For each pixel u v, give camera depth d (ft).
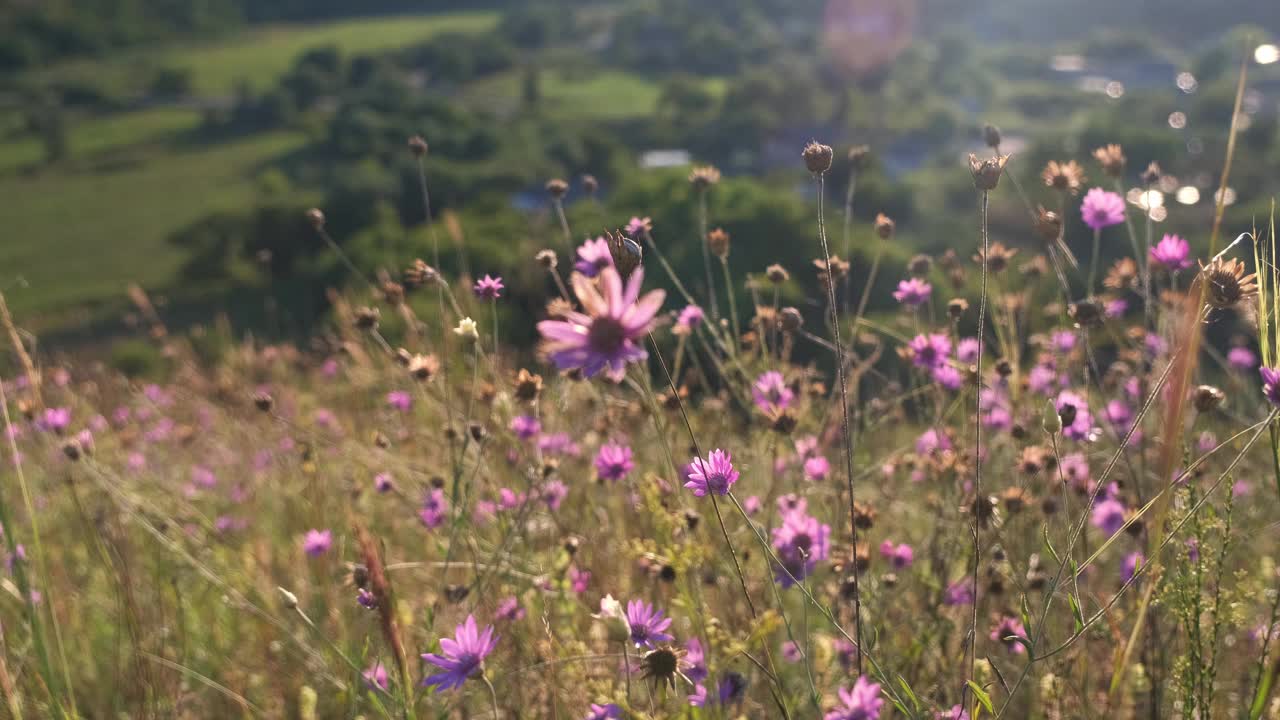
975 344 9.16
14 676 7.78
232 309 154.71
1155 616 6.95
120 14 552.82
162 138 370.73
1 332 8.13
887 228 9.11
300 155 334.65
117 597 8.98
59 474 10.78
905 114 363.35
